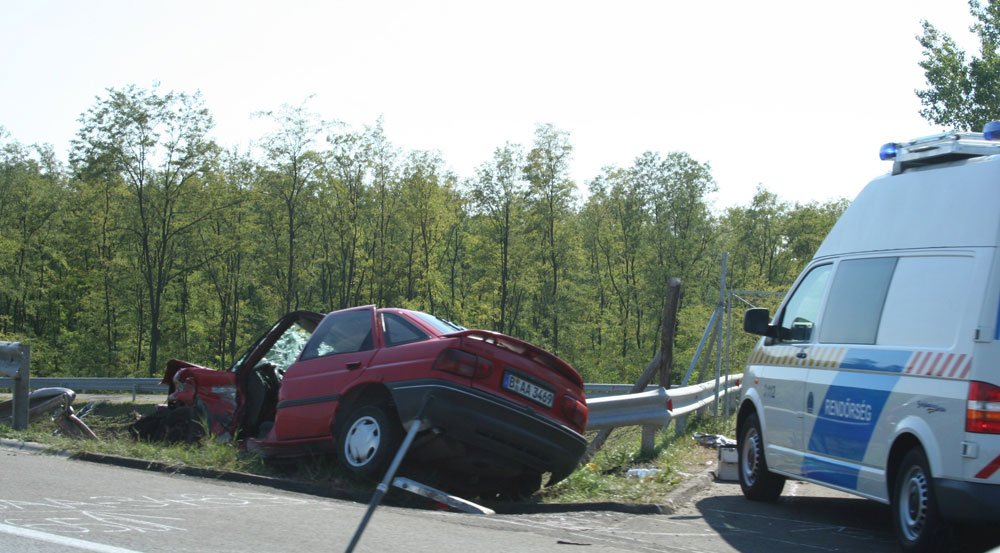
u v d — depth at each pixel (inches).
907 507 265.4
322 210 2381.9
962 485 241.8
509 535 242.8
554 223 2512.3
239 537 217.8
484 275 2613.2
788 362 348.8
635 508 319.0
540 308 2596.0
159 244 2326.5
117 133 2138.3
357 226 2411.4
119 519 234.5
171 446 421.7
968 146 281.1
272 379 442.9
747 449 381.7
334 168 2346.2
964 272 260.5
